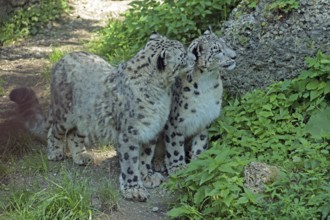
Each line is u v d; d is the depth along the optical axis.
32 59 15.37
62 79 9.90
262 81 10.40
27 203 8.59
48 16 17.59
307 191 8.26
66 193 8.52
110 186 9.11
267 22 10.47
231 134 9.72
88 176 9.75
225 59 9.35
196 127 9.70
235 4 12.25
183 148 9.77
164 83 9.05
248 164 8.68
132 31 13.68
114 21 15.93
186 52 9.17
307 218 7.79
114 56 13.77
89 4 19.03
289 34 10.29
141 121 9.05
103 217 8.55
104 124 9.47
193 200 8.45
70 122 9.92
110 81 9.41
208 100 9.55
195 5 12.41
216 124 9.95
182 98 9.50
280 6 10.37
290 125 9.73
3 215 8.47
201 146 9.86
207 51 9.25
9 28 17.00
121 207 8.82
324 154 9.05
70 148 10.25
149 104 9.03
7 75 14.28
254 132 9.76
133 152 9.16
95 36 16.31
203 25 12.46
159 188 9.38
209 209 8.17
